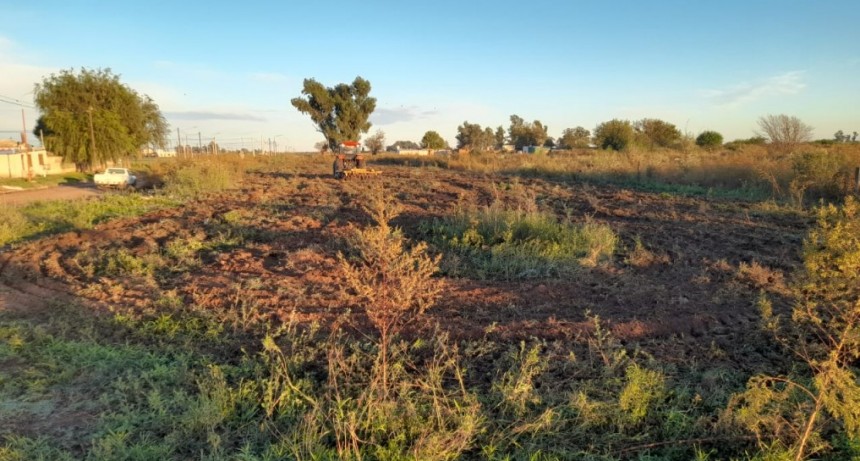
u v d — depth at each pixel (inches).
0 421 149.5
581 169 912.3
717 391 157.0
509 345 195.6
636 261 314.2
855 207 134.0
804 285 150.3
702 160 846.5
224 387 158.2
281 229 443.2
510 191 677.9
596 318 190.2
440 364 181.9
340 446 132.6
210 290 274.4
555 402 154.9
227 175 871.1
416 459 125.1
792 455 122.6
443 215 474.6
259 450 136.4
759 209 503.8
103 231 467.2
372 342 200.7
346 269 177.0
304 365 182.7
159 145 1913.1
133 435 143.8
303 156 2169.0
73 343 201.0
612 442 138.4
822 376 130.1
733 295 250.7
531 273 292.5
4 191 990.4
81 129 1492.4
